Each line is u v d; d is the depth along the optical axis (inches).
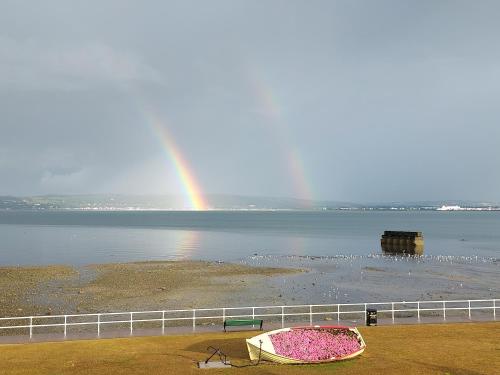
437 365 806.5
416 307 1688.0
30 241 5206.7
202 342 962.1
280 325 1150.3
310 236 6235.2
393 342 950.4
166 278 2432.3
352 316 1509.6
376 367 793.6
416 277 2534.5
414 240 3897.6
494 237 6156.5
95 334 1037.8
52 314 1581.0
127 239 5590.6
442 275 2620.6
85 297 1899.6
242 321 1068.5
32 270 2719.0
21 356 850.1
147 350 896.9
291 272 2691.9
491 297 1939.0
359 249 4375.0
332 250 4276.6
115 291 2038.6
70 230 7377.0
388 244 4151.1
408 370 779.4
